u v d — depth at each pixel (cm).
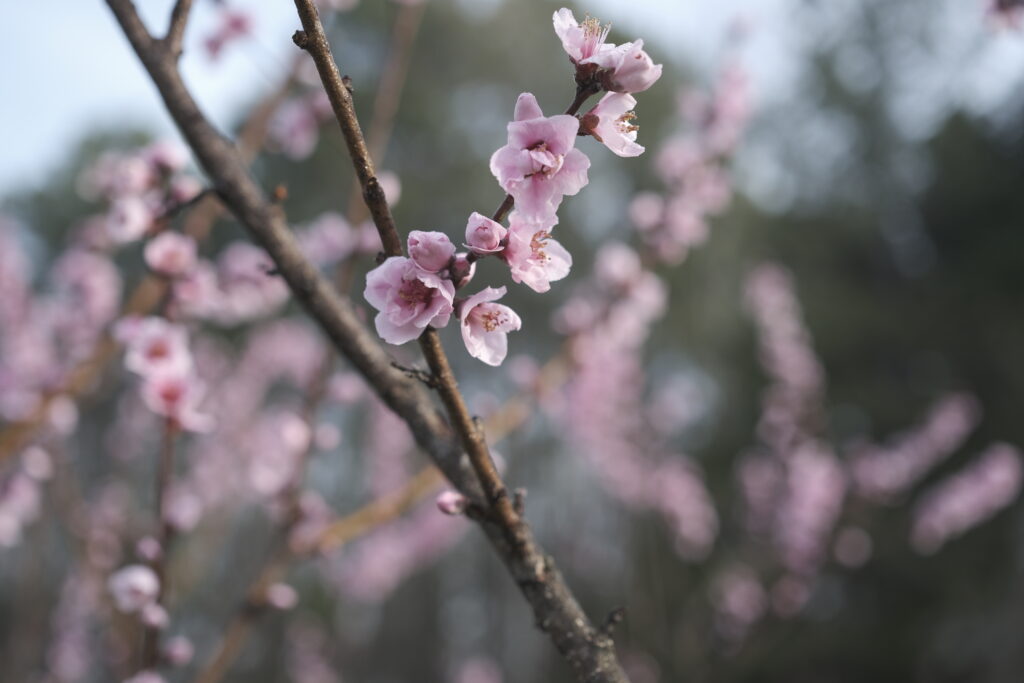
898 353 1752
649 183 1253
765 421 912
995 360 1669
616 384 677
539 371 354
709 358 1630
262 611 256
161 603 229
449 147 1363
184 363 235
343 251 287
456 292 122
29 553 611
